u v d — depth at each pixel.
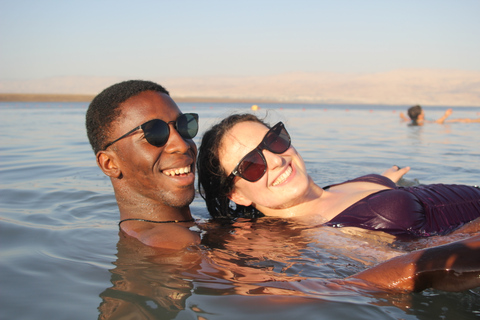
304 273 0.78
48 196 1.33
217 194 1.13
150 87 0.94
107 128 0.92
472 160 2.12
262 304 0.68
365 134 3.66
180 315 0.65
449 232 0.94
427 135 3.56
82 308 0.68
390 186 1.14
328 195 1.10
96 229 1.02
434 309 0.67
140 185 0.94
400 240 0.90
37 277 0.78
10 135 3.35
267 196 1.06
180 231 0.93
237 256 0.86
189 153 0.95
